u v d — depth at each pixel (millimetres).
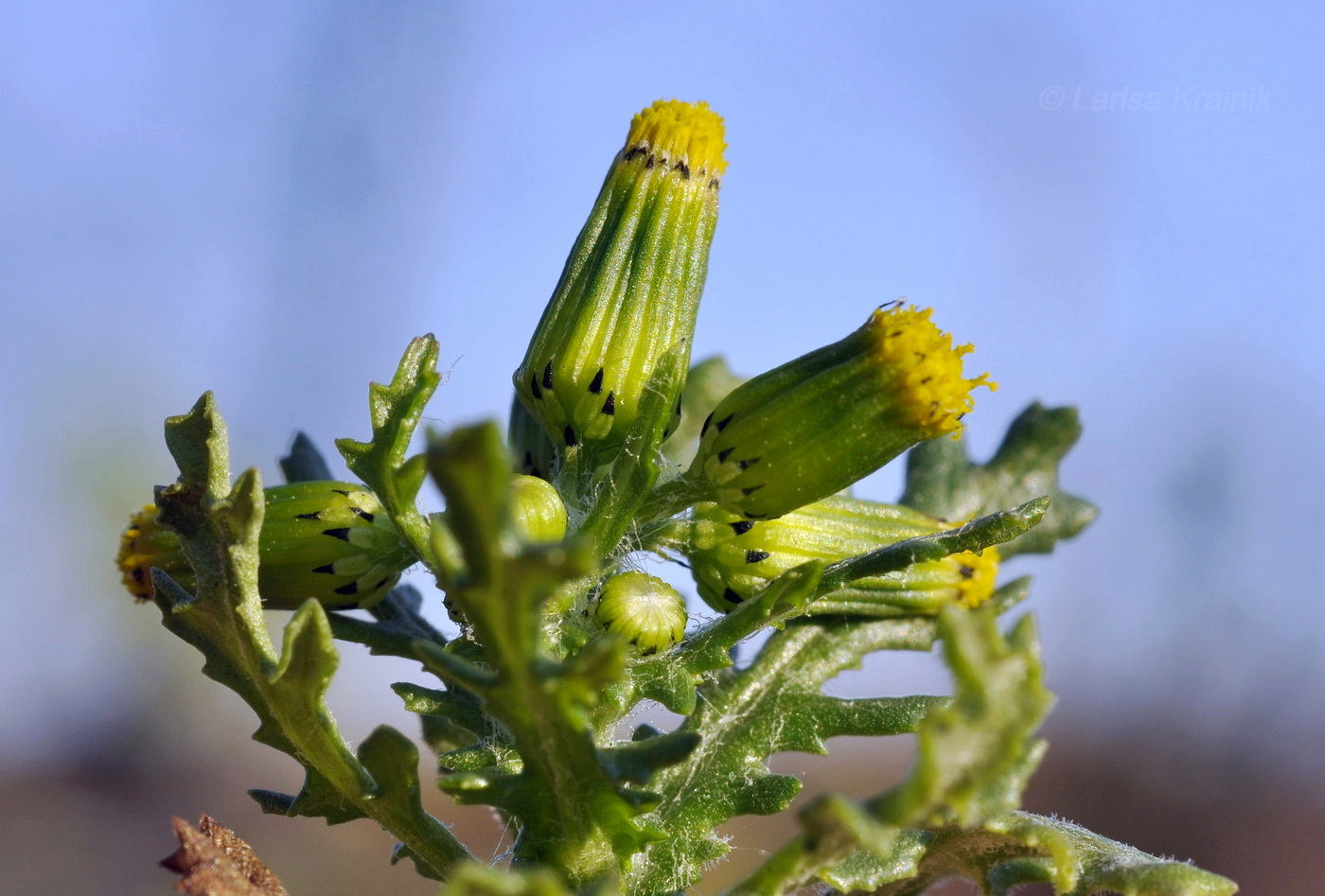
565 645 96
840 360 99
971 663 84
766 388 99
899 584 103
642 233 101
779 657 103
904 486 112
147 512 101
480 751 95
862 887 96
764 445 99
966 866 99
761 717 101
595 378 100
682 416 118
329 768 94
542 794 92
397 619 104
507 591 84
